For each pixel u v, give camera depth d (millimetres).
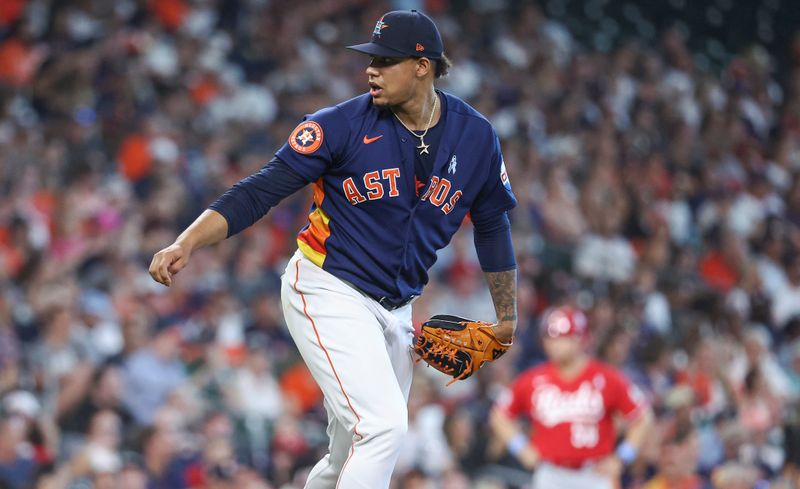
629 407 28547
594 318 40594
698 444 33219
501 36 61625
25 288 31984
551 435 28656
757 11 76375
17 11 47250
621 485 33031
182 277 35094
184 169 41250
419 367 32938
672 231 52031
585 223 48188
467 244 42406
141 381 29984
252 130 45500
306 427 32344
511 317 15398
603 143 54125
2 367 27391
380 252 14039
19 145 38656
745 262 50219
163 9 51344
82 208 36312
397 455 13672
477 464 31859
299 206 42625
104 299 33219
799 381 43094
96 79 44562
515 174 47438
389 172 13852
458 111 14344
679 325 43781
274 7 53875
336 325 13914
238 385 31500
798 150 65125
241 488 27219
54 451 26844
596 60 63125
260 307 35656
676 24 73625
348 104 13977
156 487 27344
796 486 33719
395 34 13570
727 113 64500
